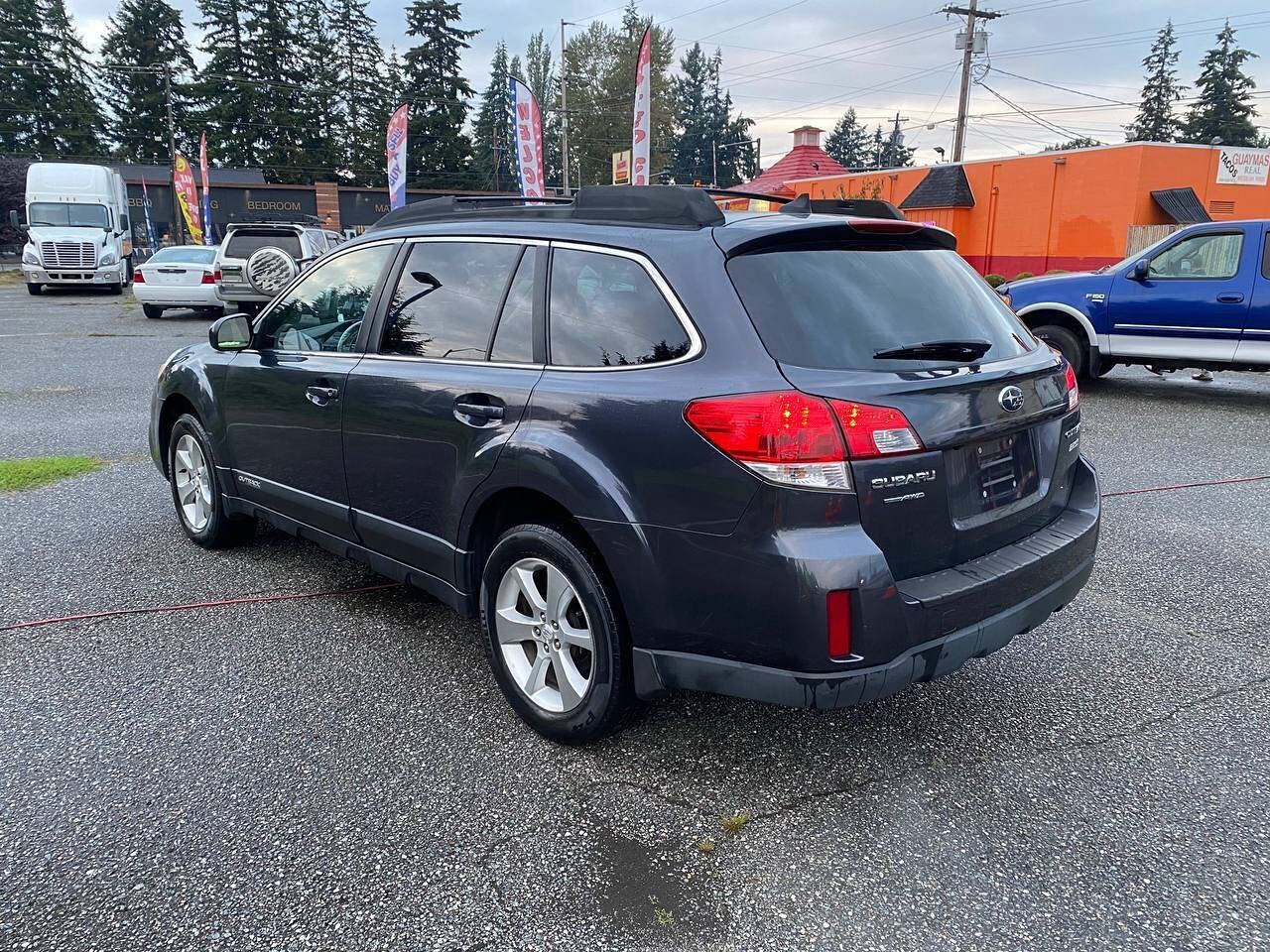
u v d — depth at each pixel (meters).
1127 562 4.99
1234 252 9.13
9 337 15.73
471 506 3.24
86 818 2.74
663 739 3.22
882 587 2.46
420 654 3.88
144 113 71.62
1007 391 2.88
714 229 2.81
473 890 2.46
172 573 4.77
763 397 2.48
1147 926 2.33
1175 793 2.91
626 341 2.86
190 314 20.98
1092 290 9.96
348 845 2.63
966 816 2.79
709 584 2.60
